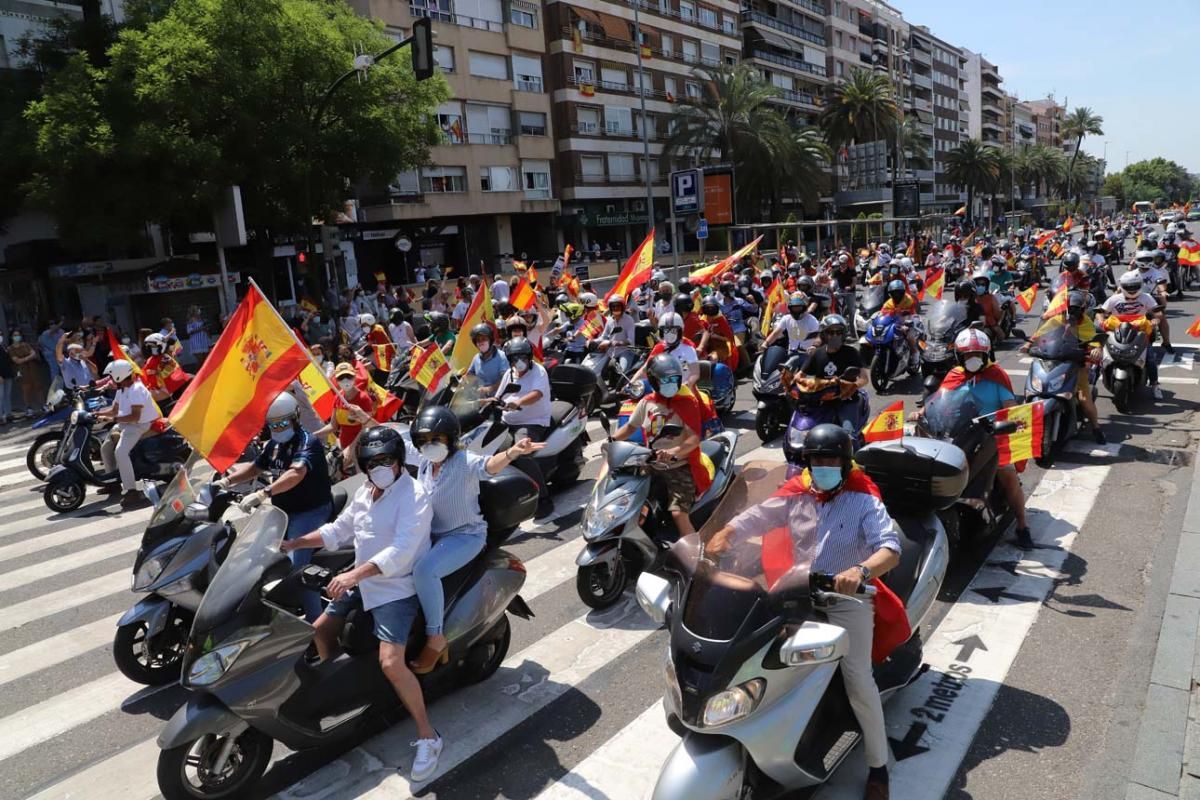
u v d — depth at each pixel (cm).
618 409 1232
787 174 4941
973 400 635
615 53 4744
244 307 548
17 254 2502
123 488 993
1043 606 553
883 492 517
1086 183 13350
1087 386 890
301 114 2267
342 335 1888
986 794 377
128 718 513
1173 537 650
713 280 1877
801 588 342
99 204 2114
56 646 623
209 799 400
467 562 455
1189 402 1055
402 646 418
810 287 1455
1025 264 2383
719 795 322
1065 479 802
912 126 7875
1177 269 2017
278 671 402
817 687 341
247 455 832
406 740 454
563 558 710
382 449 414
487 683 509
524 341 827
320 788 415
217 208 1908
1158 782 373
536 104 4312
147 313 2402
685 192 2116
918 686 468
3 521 976
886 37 8394
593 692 492
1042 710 438
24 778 452
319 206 2505
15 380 2000
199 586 520
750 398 1330
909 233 5819
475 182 4053
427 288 2552
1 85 2286
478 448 735
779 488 392
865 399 728
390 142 2433
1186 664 465
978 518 640
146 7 2308
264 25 2127
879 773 362
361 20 2508
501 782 411
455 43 3912
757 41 6162
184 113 2077
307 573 490
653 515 623
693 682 328
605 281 3925
